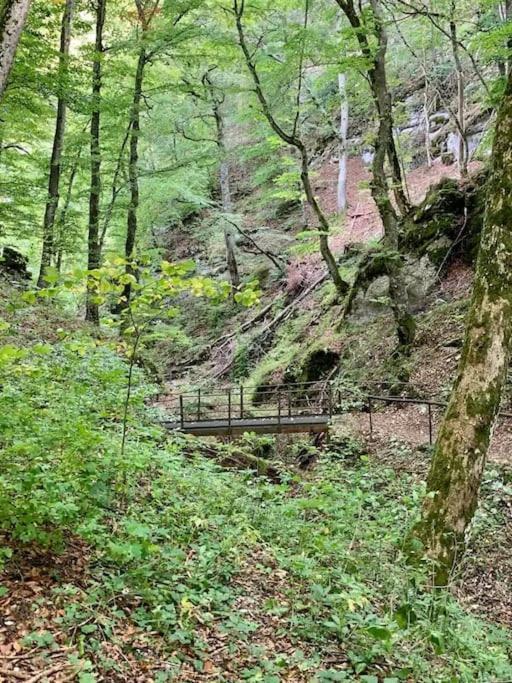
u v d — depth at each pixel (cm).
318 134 3303
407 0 2012
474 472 639
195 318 2672
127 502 513
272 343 2141
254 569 507
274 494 685
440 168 2419
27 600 353
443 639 434
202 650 367
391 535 621
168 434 863
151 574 416
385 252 1445
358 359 1608
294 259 2552
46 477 394
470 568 716
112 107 1653
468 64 2500
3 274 1588
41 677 297
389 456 1052
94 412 632
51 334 1170
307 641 409
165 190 2216
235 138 3347
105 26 1884
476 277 677
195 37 1684
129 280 448
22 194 1557
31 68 1408
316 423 1235
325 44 1470
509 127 664
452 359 1324
